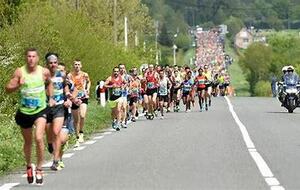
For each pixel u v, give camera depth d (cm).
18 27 5488
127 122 4666
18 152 2719
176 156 2772
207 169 2402
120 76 4081
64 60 5512
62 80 2433
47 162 2611
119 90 4062
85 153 2906
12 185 2091
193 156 2772
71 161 2648
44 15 5959
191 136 3638
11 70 4000
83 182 2131
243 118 5072
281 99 5953
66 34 6288
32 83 2138
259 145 3181
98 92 5453
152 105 4969
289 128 4156
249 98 9194
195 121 4769
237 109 6369
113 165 2520
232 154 2834
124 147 3125
